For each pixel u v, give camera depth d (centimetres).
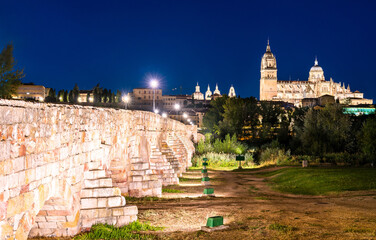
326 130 7094
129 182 2095
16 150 754
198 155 6956
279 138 9250
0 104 691
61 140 1034
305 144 7244
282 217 1647
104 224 1291
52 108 962
